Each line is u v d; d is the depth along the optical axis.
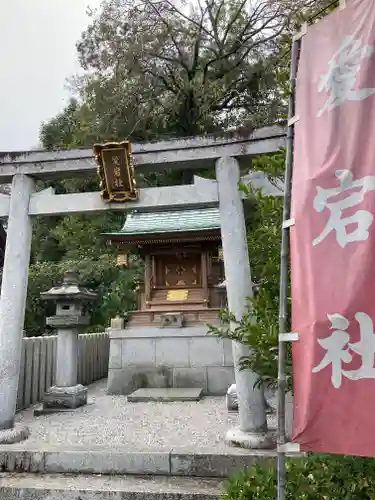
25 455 5.16
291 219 2.73
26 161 6.50
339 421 2.31
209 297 11.48
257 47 20.48
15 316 6.14
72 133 25.23
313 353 2.42
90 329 18.84
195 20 20.77
